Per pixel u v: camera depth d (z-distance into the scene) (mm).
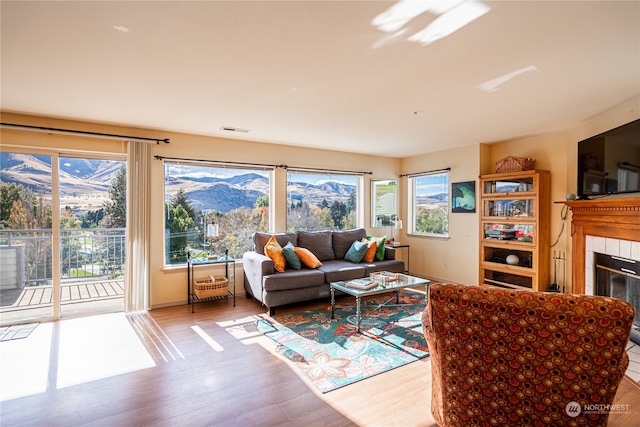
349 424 1924
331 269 4375
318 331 3344
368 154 6043
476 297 1515
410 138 4723
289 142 5020
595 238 3408
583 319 1368
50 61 2236
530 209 4387
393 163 6344
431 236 5793
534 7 1630
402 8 1639
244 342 3080
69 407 2078
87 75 2469
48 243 3717
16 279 3594
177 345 3018
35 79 2543
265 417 1983
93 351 2891
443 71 2404
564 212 4289
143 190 4039
